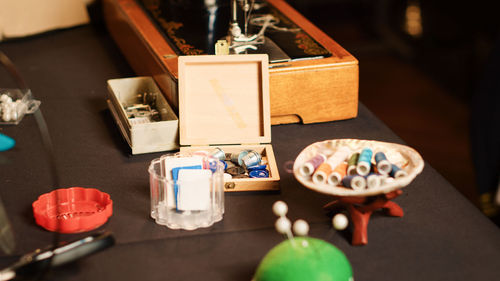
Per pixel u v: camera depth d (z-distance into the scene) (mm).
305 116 1719
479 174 2572
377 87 4309
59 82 2039
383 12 5078
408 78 4445
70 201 1334
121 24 2211
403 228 1255
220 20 1972
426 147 3576
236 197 1365
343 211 1300
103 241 1096
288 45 1795
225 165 1457
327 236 1228
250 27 1945
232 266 1139
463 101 4105
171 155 1439
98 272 1114
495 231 1250
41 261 1042
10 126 1703
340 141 1311
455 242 1214
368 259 1160
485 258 1168
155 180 1263
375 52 4852
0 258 1143
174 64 1681
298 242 1065
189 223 1246
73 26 2514
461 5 4809
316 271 1003
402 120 3871
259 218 1289
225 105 1560
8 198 1355
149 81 1806
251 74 1575
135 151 1548
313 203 1345
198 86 1557
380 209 1312
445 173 3328
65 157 1551
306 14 5281
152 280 1099
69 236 1218
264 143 1550
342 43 4969
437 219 1288
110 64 2215
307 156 1282
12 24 2338
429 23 5023
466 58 4641
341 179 1188
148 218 1287
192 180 1235
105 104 1885
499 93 2469
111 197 1367
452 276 1117
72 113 1813
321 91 1692
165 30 1930
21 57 2242
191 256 1166
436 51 4789
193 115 1549
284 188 1406
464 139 3664
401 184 1146
